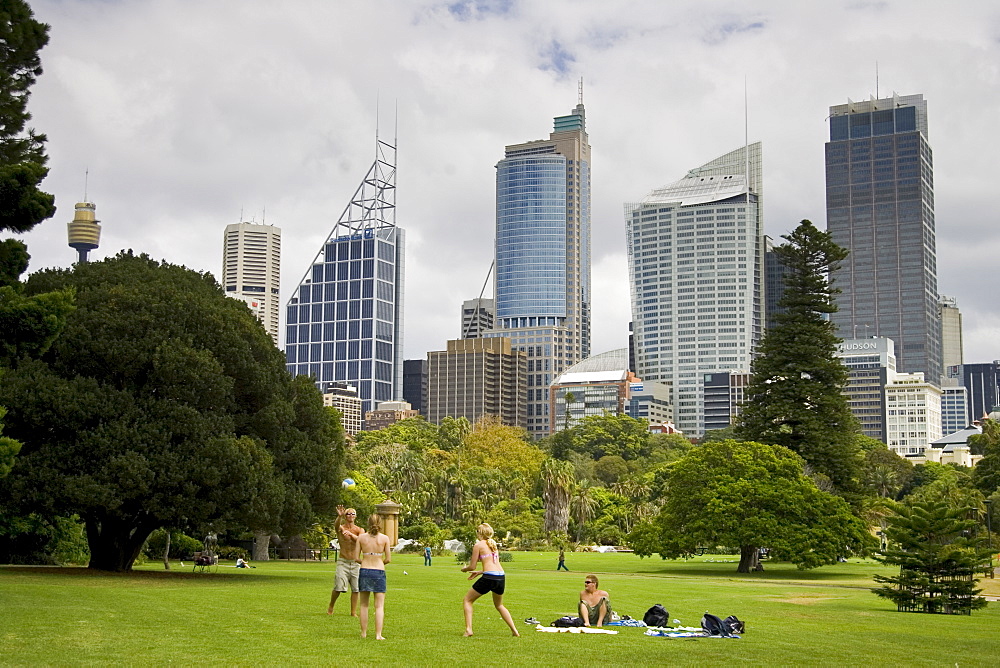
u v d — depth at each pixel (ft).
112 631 63.41
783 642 70.54
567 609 92.99
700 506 228.43
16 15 101.76
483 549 66.69
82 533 167.12
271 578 141.28
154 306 139.85
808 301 279.90
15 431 127.65
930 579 112.47
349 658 54.13
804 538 212.02
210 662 51.57
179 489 130.00
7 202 89.76
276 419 146.61
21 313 84.79
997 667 60.90
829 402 271.90
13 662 50.01
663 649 62.90
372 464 426.51
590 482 603.67
